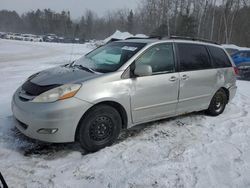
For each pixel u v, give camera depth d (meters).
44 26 112.19
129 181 3.23
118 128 4.11
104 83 3.84
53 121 3.49
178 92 4.77
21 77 9.73
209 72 5.34
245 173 3.55
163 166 3.58
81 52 27.39
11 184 3.08
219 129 5.03
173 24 46.19
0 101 6.12
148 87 4.29
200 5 48.44
